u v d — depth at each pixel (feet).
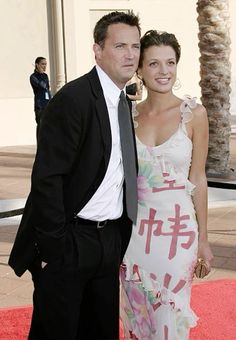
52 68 52.01
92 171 9.55
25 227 9.95
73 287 9.89
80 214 9.76
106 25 9.73
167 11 58.29
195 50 60.18
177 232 11.00
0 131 50.01
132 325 11.59
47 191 9.27
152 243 11.06
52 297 9.89
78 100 9.34
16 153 45.83
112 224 10.11
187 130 11.05
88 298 10.43
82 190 9.57
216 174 33.42
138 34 9.89
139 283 11.23
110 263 10.05
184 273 11.00
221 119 33.55
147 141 11.12
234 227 23.48
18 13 50.21
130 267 11.22
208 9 33.06
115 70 9.70
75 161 9.52
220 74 33.30
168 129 11.06
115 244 10.11
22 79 50.83
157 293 11.09
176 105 11.21
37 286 10.21
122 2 55.26
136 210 10.34
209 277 18.19
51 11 51.42
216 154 33.73
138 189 11.14
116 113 9.89
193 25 59.67
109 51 9.69
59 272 9.77
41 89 42.45
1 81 49.98
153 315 11.21
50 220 9.29
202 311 15.44
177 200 11.02
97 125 9.48
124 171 9.99
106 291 10.28
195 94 60.70
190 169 11.42
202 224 11.50
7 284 18.04
